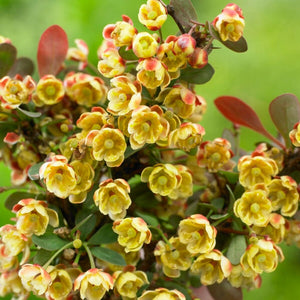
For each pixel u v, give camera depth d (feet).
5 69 1.16
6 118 1.15
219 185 1.15
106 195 1.05
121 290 1.06
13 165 1.17
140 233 1.04
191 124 1.06
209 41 1.07
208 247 1.04
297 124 1.10
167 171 1.07
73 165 1.06
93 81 1.13
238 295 1.11
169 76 1.04
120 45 1.05
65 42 1.17
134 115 1.02
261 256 1.06
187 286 1.16
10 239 1.06
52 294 1.04
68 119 1.15
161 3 1.07
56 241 1.06
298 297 1.83
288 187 1.09
